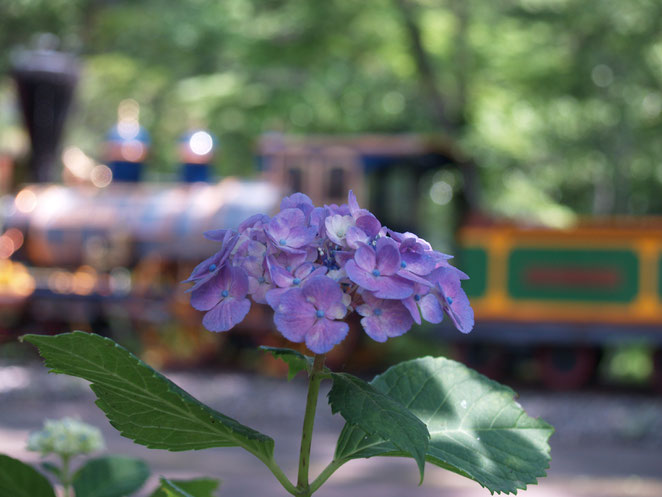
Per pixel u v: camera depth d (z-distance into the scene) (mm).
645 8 12914
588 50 13656
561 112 14070
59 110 14109
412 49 13820
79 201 13289
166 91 17703
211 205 12508
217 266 1040
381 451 1166
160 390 1082
